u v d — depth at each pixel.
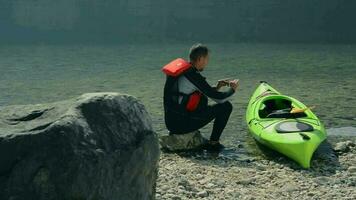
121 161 3.65
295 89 15.12
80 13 39.16
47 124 3.45
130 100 4.04
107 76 18.05
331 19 37.66
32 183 3.29
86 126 3.53
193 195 5.73
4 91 14.84
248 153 8.07
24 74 18.61
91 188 3.38
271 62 22.88
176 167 7.08
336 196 5.88
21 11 38.19
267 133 7.95
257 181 6.52
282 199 5.73
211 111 7.95
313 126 7.94
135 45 32.47
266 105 9.51
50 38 35.44
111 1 39.22
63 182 3.29
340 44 33.28
